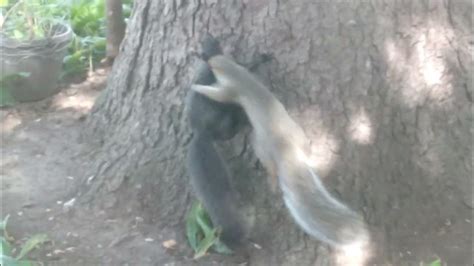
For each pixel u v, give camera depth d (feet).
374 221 10.97
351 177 10.92
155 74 11.44
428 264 10.88
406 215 11.08
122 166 11.47
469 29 11.21
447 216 11.19
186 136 11.25
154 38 11.43
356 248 10.82
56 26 13.21
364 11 10.83
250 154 10.94
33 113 12.74
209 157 10.75
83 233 11.14
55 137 12.29
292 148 9.93
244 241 10.91
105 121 11.99
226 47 10.97
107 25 13.50
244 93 10.12
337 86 10.87
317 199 9.68
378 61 10.89
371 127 10.95
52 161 11.94
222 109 10.59
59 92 13.14
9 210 11.37
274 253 10.87
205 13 11.04
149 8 11.46
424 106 11.09
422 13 10.97
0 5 13.00
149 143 11.42
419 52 11.00
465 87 11.21
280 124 10.01
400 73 10.97
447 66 11.12
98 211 11.33
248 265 10.86
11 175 11.79
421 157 11.14
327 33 10.82
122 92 11.76
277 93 10.88
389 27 10.89
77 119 12.60
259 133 10.03
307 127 10.89
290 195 9.77
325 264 10.78
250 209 10.96
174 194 11.24
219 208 10.73
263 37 10.87
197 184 10.76
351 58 10.85
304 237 10.84
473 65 11.24
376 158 10.99
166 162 11.32
